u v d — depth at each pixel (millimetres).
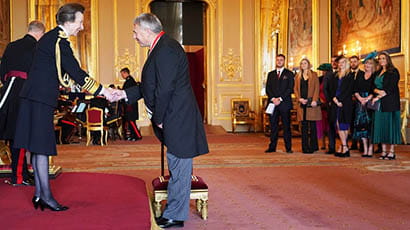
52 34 3373
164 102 3150
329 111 7629
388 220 3539
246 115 13555
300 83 7832
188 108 3273
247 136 11797
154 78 3203
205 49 14297
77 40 13102
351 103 7195
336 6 11594
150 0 13555
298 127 11984
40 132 3330
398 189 4695
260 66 13703
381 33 9578
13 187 4496
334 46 11766
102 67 13383
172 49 3139
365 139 7281
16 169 4590
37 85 3324
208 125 13594
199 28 14648
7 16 12219
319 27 12086
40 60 3363
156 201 3590
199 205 3783
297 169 6031
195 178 3801
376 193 4516
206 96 14086
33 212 3459
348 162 6645
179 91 3238
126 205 3674
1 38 11672
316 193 4539
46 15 12664
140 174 5770
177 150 3234
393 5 9094
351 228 3332
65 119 9914
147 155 7809
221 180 5270
